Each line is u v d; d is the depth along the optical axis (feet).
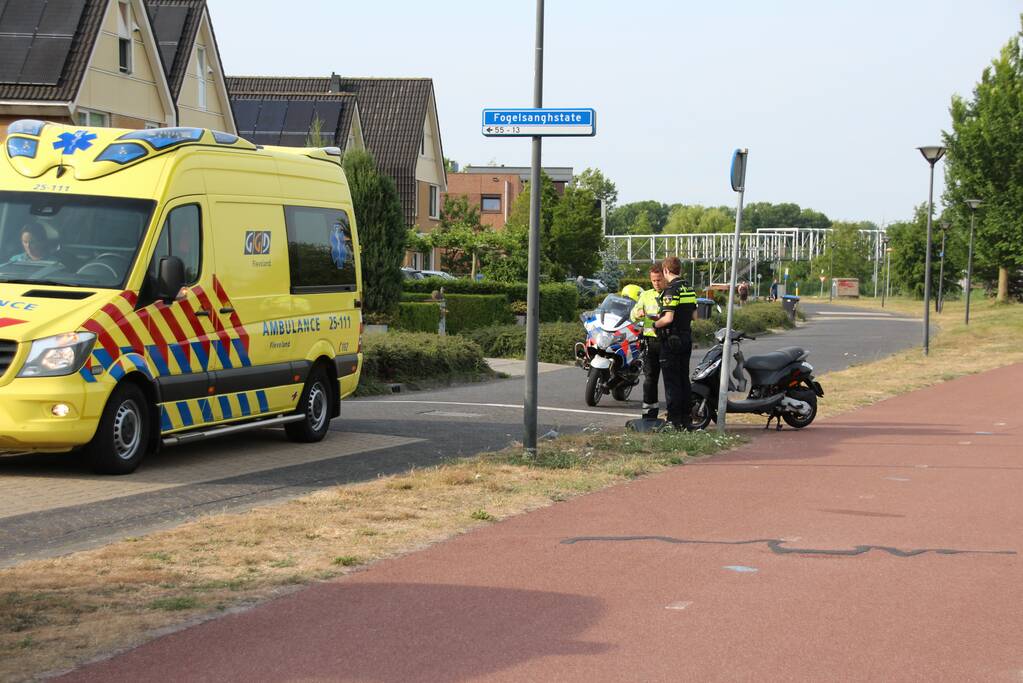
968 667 17.12
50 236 34.35
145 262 34.22
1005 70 211.82
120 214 34.63
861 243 403.54
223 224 37.52
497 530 26.30
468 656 17.33
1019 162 205.46
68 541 25.05
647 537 25.84
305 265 41.75
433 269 206.39
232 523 26.03
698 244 384.88
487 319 117.39
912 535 26.53
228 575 21.54
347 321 44.39
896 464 37.78
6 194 35.09
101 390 32.19
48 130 36.24
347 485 31.50
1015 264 212.43
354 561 22.89
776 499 31.01
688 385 44.98
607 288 217.15
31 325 31.68
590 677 16.49
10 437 31.45
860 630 18.93
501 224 292.40
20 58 100.12
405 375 66.95
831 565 23.45
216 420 37.04
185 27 127.44
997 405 58.65
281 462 36.73
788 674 16.74
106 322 32.63
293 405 40.75
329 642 17.88
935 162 97.30
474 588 21.21
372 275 97.91
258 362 38.93
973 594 21.33
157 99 117.39
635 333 57.16
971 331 133.39
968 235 212.23
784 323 154.92
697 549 24.70
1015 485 33.81
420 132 198.08
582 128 34.68
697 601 20.57
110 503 29.12
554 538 25.57
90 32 102.32
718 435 42.45
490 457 36.35
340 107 177.99
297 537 24.81
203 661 16.87
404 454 38.83
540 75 35.17
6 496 29.89
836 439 44.37
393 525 26.30
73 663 16.62
